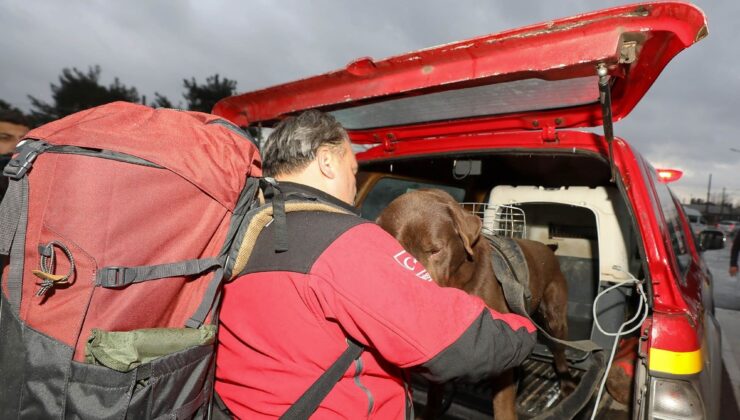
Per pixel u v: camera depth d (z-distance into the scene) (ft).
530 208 13.61
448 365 3.84
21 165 3.43
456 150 9.09
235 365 4.46
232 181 3.96
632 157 6.66
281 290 4.06
